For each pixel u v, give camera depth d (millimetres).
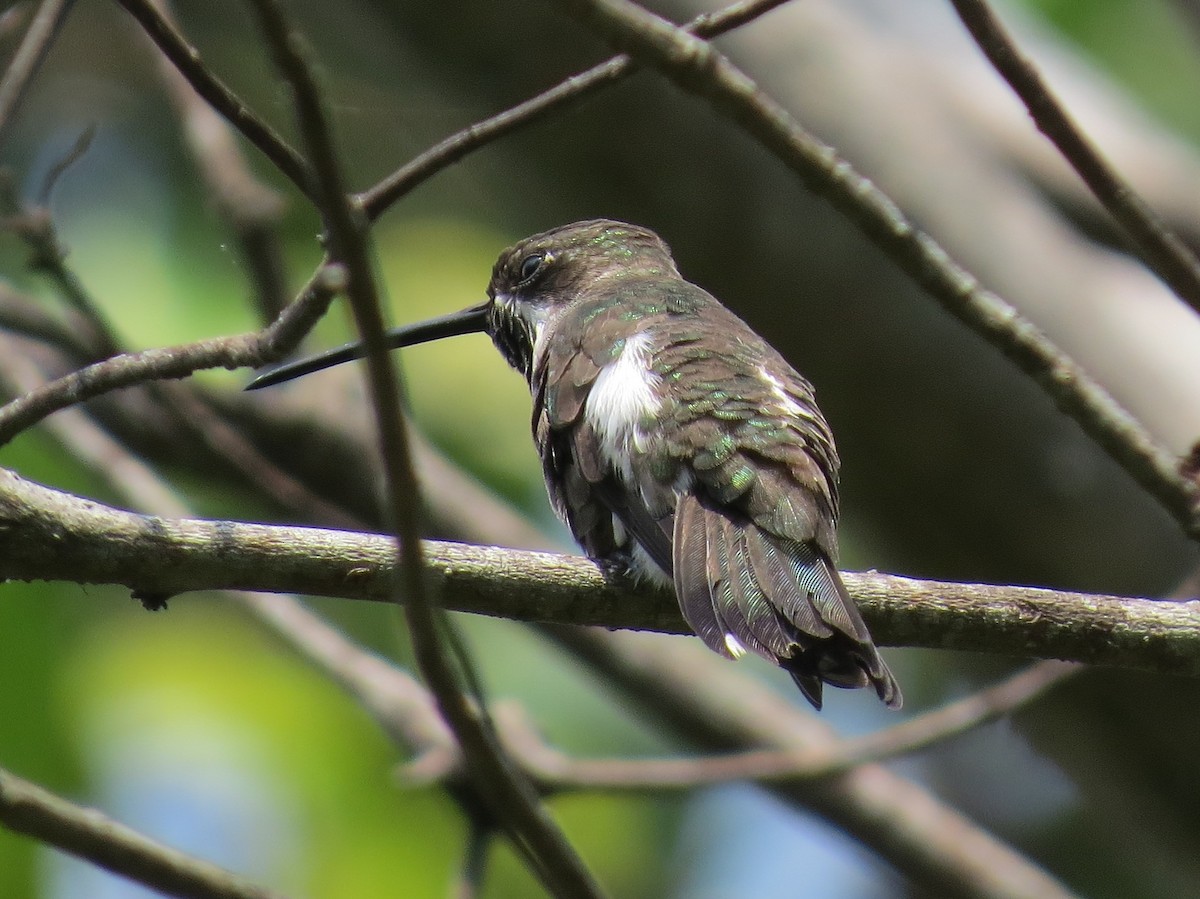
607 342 7875
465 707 5758
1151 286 10914
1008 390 10602
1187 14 10961
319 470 11336
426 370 12664
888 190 11031
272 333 5871
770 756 9391
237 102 5742
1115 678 11039
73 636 11609
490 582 6590
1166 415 10234
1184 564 10172
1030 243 10875
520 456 12609
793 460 7074
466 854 8391
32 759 11031
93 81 13562
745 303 11133
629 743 13008
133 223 12648
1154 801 11320
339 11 12359
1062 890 11008
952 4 6715
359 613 12727
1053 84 11844
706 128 11039
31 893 10141
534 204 12141
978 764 14977
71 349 10203
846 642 6383
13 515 6000
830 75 11312
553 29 11305
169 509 9531
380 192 6145
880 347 10797
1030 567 10703
